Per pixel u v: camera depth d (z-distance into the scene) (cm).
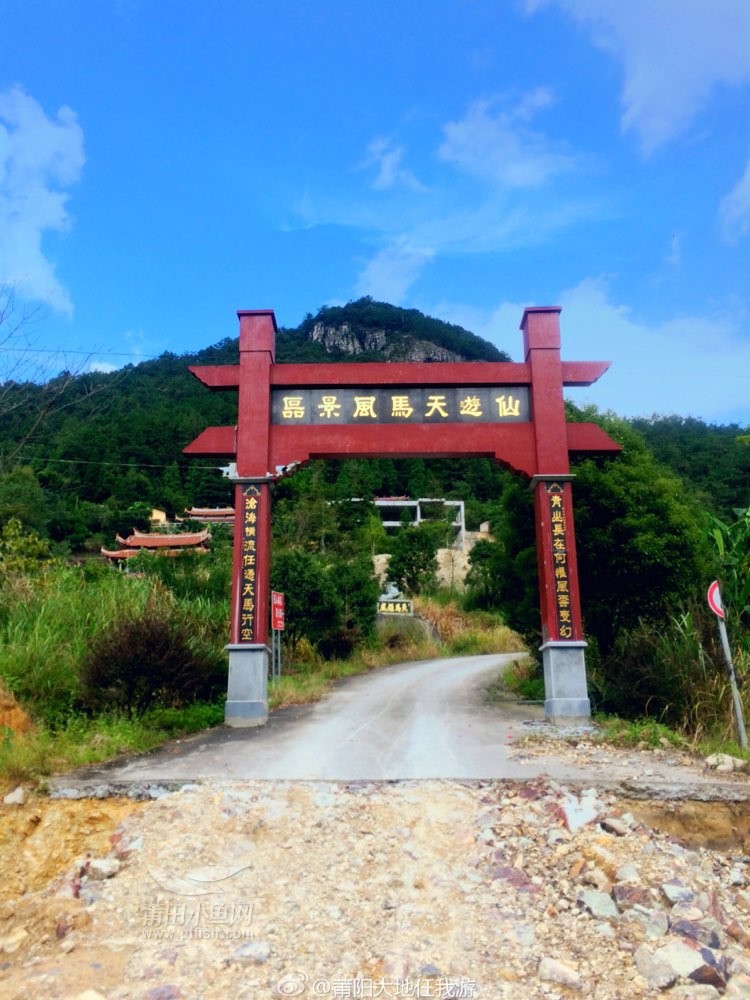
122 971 426
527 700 1311
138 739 860
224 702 1105
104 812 639
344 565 2350
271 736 930
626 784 641
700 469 4462
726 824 609
